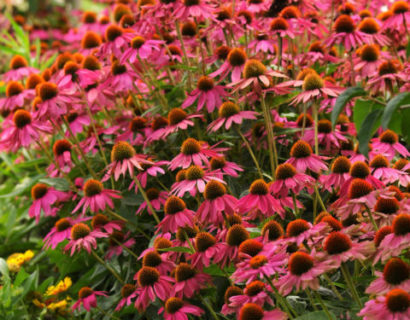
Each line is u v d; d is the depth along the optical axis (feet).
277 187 6.88
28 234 9.11
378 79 7.61
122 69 8.02
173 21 7.97
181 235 7.02
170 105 8.03
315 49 8.31
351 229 6.43
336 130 7.63
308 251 6.44
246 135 7.77
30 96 8.48
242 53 7.52
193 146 7.22
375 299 6.14
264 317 6.36
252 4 8.20
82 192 8.04
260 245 6.49
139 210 7.61
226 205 6.79
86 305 7.45
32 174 9.77
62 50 13.26
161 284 6.84
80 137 9.11
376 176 6.93
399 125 6.43
